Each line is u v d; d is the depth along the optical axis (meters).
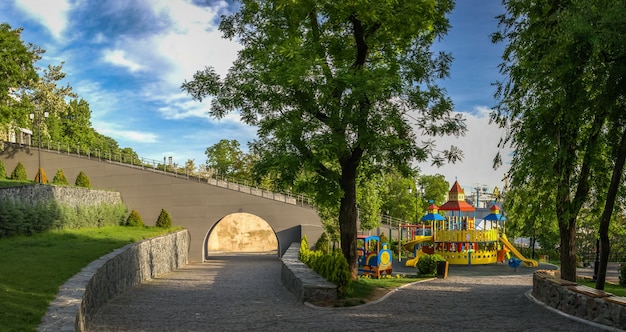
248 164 60.62
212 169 59.84
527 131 14.43
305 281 15.75
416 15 15.59
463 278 24.72
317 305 14.23
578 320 11.09
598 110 11.86
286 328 10.61
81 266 15.50
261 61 16.62
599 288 12.74
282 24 18.33
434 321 11.17
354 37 18.03
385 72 16.33
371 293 16.31
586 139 13.98
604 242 12.75
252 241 59.72
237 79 18.88
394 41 17.39
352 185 18.53
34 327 8.07
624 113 12.22
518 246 57.19
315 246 41.84
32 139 50.56
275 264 38.31
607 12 10.80
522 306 13.59
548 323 10.74
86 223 32.78
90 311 12.52
